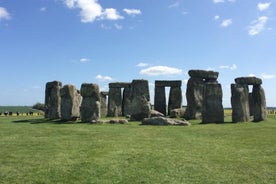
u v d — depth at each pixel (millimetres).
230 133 23203
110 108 50719
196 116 39438
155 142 19203
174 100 48594
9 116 47438
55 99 38844
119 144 18375
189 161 14438
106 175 12367
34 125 28828
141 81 43719
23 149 16875
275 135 21859
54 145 18000
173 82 48938
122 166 13547
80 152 16156
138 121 34156
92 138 20609
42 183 11562
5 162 14203
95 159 14695
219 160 14664
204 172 12859
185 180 11922
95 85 33062
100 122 31109
